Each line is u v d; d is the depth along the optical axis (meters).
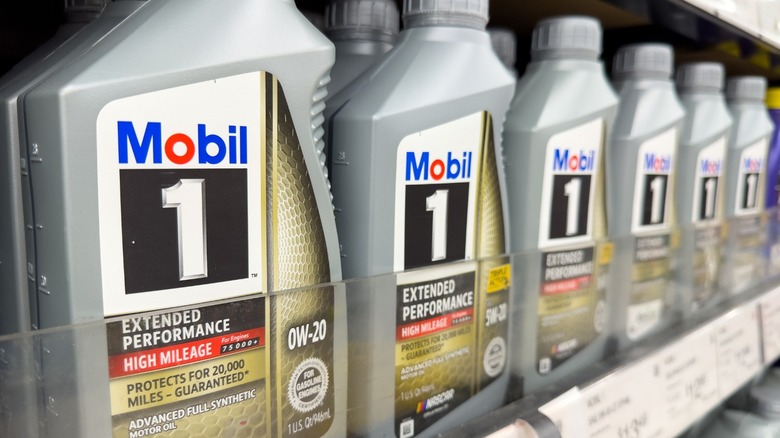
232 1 0.31
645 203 0.52
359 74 0.42
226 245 0.31
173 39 0.30
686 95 0.60
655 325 0.52
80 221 0.28
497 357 0.40
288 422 0.32
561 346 0.45
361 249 0.36
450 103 0.38
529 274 0.42
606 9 0.54
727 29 0.54
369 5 0.42
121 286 0.29
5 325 0.32
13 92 0.31
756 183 0.67
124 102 0.29
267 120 0.32
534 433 0.37
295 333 0.31
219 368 0.29
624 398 0.43
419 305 0.36
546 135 0.44
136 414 0.28
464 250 0.40
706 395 0.50
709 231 0.56
